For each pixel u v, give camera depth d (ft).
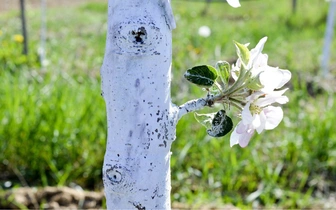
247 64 3.83
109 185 3.80
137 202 3.83
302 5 45.37
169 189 4.01
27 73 19.52
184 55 23.91
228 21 40.19
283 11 43.11
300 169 13.93
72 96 15.19
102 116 13.97
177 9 43.11
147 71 3.66
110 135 3.83
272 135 15.48
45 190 11.76
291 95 18.26
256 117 3.79
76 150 13.67
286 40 31.99
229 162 13.50
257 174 13.67
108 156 3.83
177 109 3.93
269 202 12.59
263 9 45.98
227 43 29.25
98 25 35.22
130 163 3.75
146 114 3.72
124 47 3.59
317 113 15.40
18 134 13.43
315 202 12.96
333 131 14.70
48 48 26.03
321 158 14.37
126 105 3.70
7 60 21.01
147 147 3.76
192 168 13.93
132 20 3.54
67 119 13.88
